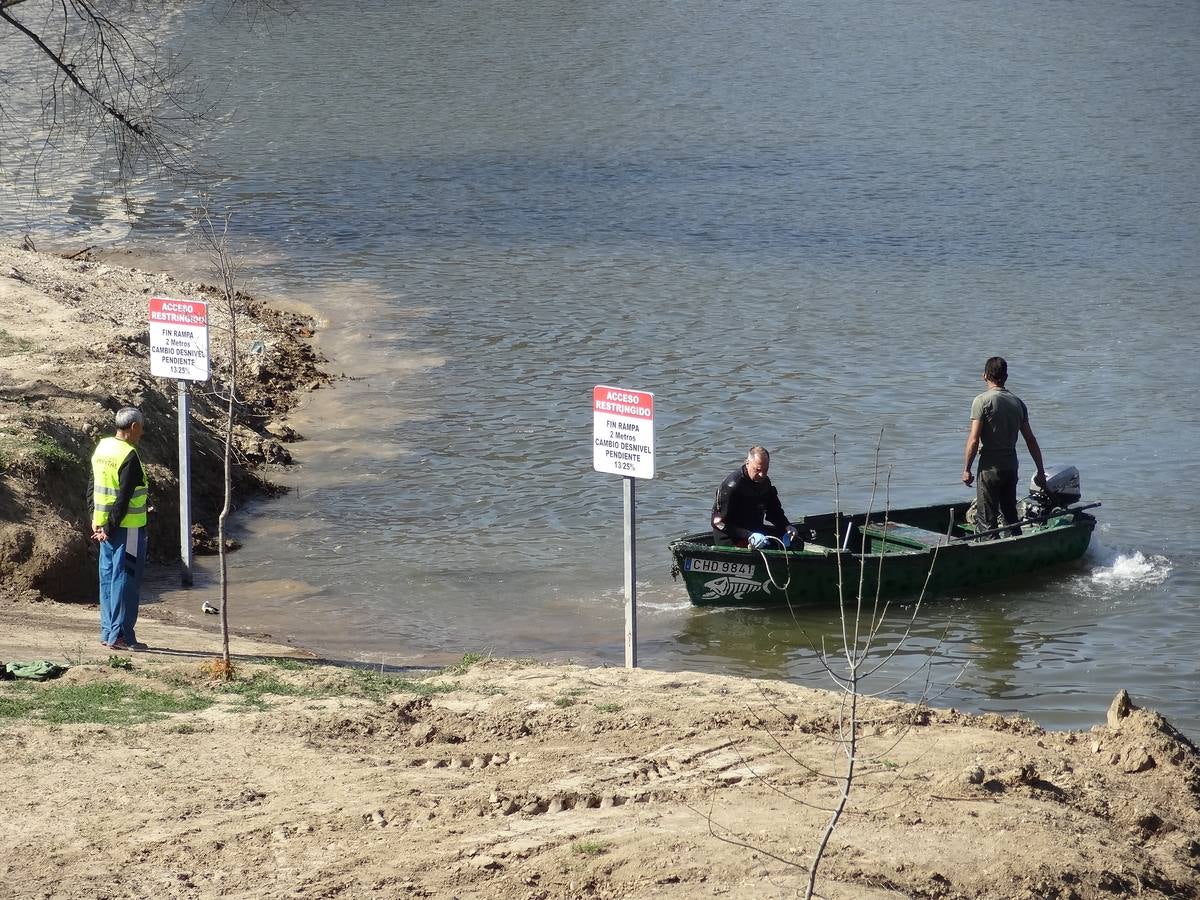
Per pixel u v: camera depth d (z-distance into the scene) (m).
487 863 17.00
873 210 101.25
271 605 37.88
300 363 63.88
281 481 49.72
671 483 49.00
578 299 77.19
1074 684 33.00
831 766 20.44
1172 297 76.50
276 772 20.53
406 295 78.12
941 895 16.38
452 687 25.81
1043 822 18.41
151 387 48.47
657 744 21.75
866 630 36.81
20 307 58.16
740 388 60.69
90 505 39.00
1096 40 187.12
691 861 16.64
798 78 163.25
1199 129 129.88
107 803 19.28
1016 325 71.12
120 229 92.44
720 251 89.12
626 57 177.50
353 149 123.38
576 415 57.22
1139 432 54.38
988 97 149.50
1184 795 20.70
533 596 39.06
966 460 40.88
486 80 160.62
